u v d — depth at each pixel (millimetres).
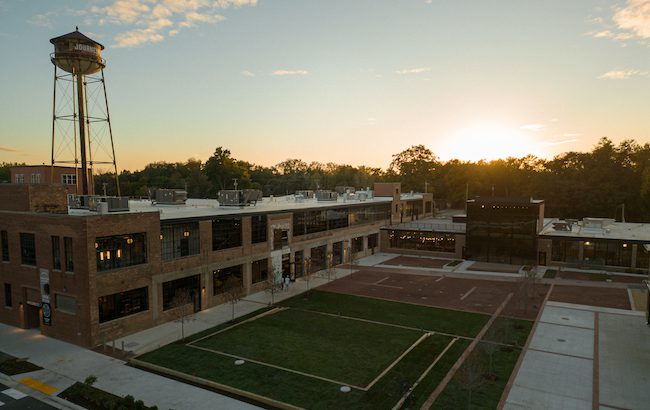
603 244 49844
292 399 19281
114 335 27344
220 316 32344
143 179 126500
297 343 26484
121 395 20000
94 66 40469
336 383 20906
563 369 22531
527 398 19359
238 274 38125
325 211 51781
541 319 31172
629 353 24750
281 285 38281
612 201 83375
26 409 19125
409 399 19141
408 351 25047
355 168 172250
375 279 45562
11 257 30312
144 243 29688
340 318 31625
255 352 25016
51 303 27906
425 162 144750
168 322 31125
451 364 23156
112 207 30688
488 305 35062
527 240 52719
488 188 117500
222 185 122625
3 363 23781
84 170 42125
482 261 55500
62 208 31234
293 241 45500
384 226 66750
